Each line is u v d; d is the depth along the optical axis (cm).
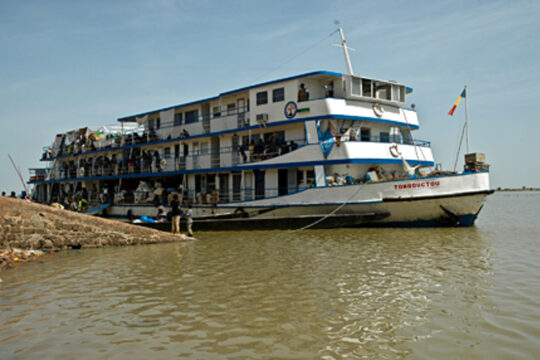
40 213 1600
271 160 2264
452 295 905
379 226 2058
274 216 2230
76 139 4166
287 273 1144
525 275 1067
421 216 1980
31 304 906
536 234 1820
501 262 1231
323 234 1920
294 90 2209
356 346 656
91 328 754
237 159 2562
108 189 3669
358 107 2178
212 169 2545
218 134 2609
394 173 2264
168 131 3092
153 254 1523
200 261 1355
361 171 2191
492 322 740
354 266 1212
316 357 619
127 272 1214
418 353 627
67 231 1638
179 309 850
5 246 1530
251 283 1042
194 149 2891
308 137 2141
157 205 2914
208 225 2188
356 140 2161
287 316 794
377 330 719
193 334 715
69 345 680
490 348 637
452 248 1477
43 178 4662
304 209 2148
